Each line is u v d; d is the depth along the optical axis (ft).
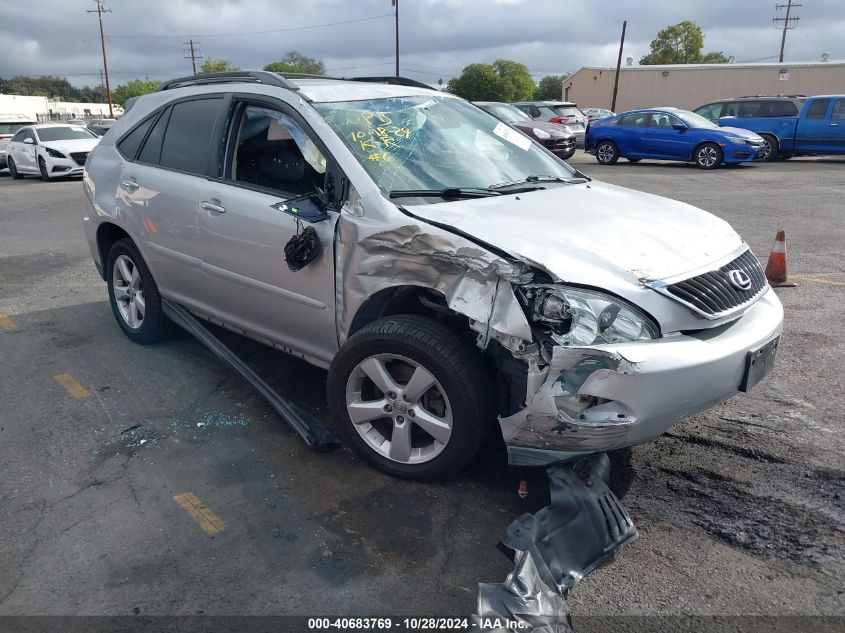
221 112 13.92
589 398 9.15
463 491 10.87
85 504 10.70
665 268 9.93
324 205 11.41
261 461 11.86
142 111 16.39
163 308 16.16
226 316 14.15
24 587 8.95
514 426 9.61
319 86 13.21
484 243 9.60
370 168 11.41
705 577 9.02
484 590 8.34
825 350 16.25
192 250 14.07
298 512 10.44
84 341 17.54
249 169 13.25
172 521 10.27
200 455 12.07
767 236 28.86
